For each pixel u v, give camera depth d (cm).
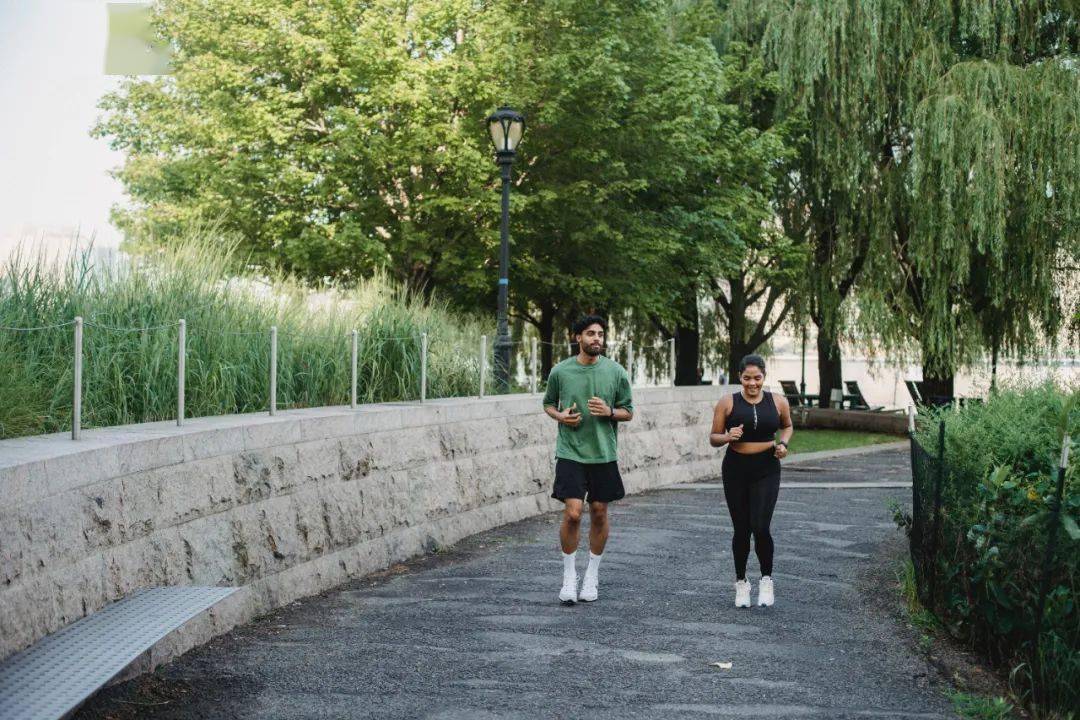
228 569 708
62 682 442
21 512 493
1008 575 581
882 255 2514
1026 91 2244
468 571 923
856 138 2433
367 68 1864
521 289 2230
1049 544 535
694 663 612
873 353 2673
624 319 3047
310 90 1888
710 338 3456
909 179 2402
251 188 1861
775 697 546
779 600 797
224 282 984
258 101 1909
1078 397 752
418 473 1025
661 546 1049
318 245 1820
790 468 1834
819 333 2875
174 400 823
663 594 819
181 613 552
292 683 564
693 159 2164
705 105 2155
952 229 2262
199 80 1914
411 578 892
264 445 770
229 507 718
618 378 791
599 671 592
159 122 1972
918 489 808
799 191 2677
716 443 765
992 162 2197
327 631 691
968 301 2584
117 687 543
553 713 514
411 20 1908
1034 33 2397
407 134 1884
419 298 1346
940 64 2333
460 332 1389
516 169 2072
